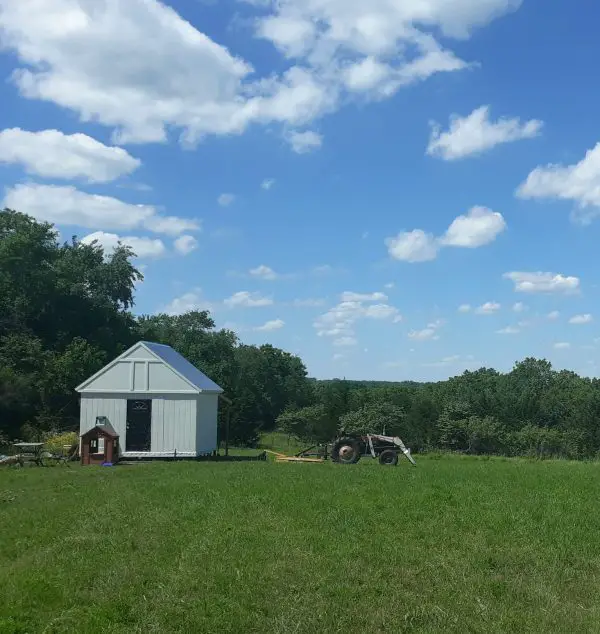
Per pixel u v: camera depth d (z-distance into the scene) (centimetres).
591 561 958
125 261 6378
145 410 2962
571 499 1479
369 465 2481
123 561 946
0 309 5188
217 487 1631
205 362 6894
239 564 913
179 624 723
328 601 782
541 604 794
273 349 8912
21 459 2588
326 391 6562
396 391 7006
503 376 8394
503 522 1182
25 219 5472
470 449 5606
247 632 710
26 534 1172
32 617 760
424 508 1318
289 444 5706
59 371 4431
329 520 1188
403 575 879
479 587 841
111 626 726
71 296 5744
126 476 2069
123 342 6122
